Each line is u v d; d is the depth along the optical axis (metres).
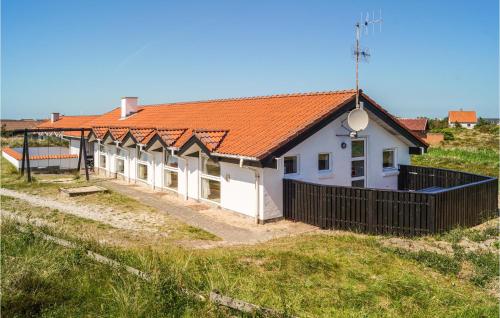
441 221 11.12
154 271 6.64
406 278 7.77
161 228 12.05
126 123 24.39
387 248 9.66
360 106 13.69
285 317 5.59
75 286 6.79
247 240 10.95
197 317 5.73
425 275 8.14
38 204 15.04
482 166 27.89
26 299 6.24
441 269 8.47
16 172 23.64
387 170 16.25
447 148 41.97
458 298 7.07
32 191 17.83
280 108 15.30
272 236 11.32
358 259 8.83
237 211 13.56
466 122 94.12
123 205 15.16
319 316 6.01
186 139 16.14
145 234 11.33
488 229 11.62
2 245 8.59
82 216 13.23
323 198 12.01
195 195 15.88
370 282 7.54
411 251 9.45
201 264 8.02
